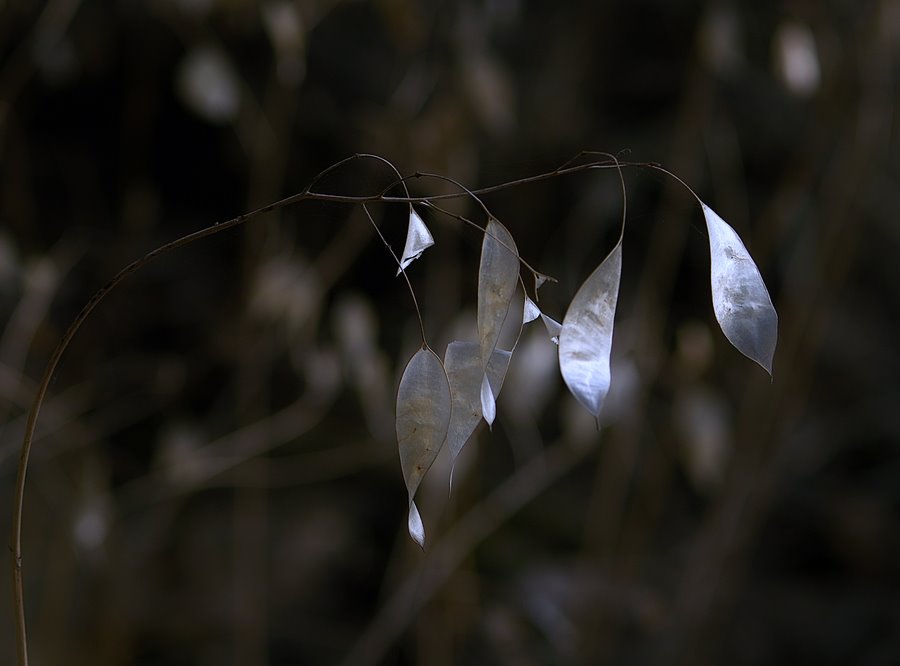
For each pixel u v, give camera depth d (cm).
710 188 256
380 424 188
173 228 292
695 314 269
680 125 195
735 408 239
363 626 254
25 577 230
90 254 280
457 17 196
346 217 238
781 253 259
